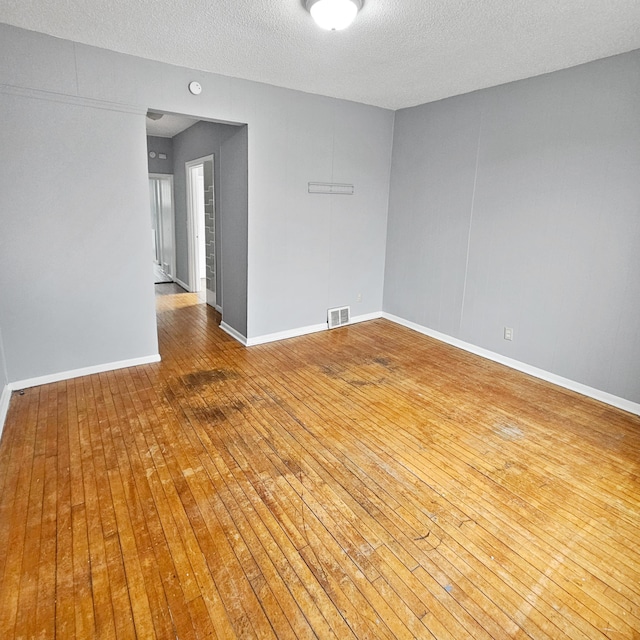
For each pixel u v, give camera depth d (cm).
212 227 572
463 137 413
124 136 330
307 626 149
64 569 169
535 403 326
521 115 361
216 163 522
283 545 184
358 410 308
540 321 369
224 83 362
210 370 373
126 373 360
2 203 293
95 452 247
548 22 250
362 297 529
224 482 224
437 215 453
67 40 292
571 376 352
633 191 298
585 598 163
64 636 143
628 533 197
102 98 313
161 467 235
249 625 149
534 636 148
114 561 173
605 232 317
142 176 345
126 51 311
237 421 287
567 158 333
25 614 150
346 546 185
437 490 223
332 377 365
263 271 430
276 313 453
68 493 212
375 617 153
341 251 490
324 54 310
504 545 188
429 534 193
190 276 693
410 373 379
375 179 496
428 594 163
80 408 297
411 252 493
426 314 484
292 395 329
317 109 426
